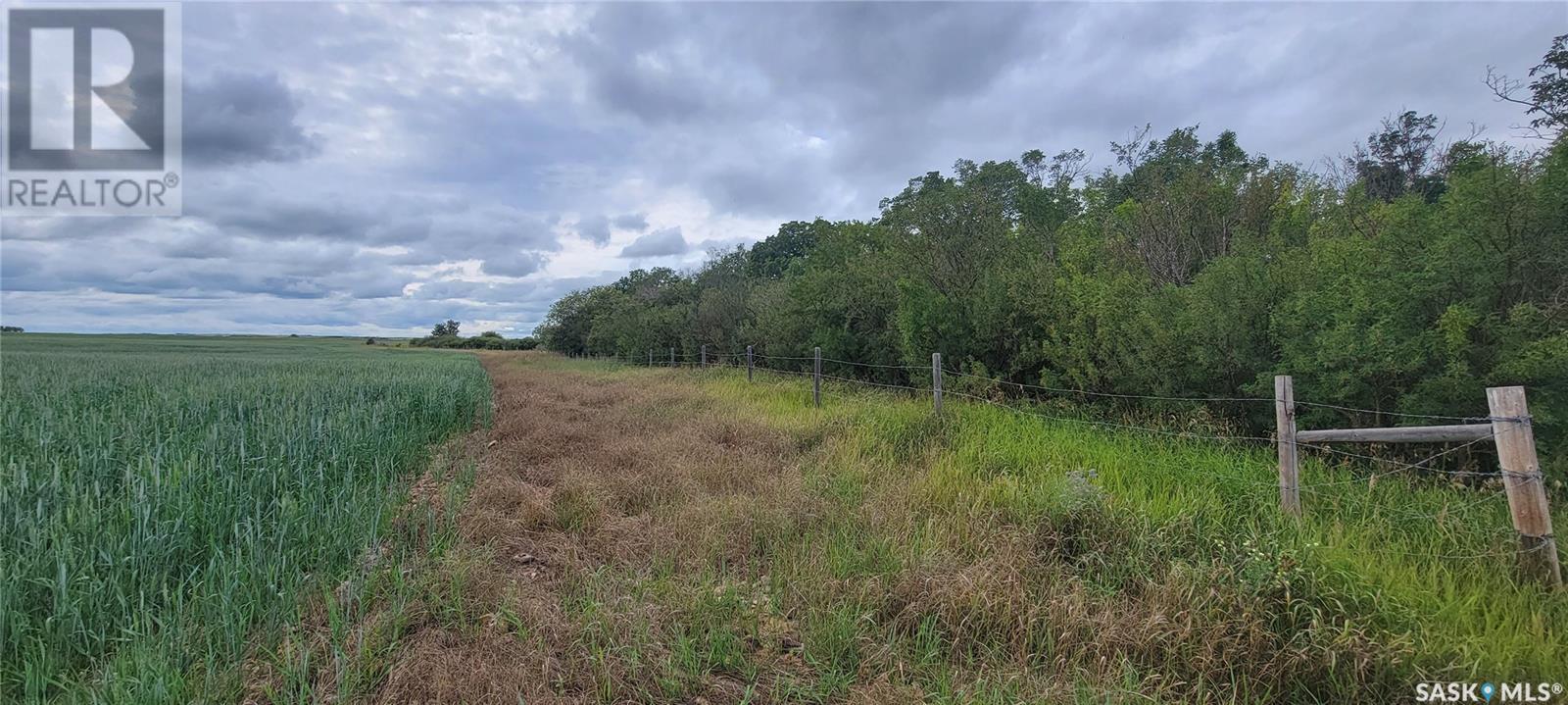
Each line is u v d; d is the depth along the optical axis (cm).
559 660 314
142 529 365
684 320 2616
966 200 1263
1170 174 1141
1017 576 366
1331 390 549
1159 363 704
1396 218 540
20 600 302
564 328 5166
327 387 1188
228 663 294
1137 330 722
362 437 685
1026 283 982
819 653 318
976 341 1010
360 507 486
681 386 1502
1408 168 994
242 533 405
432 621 351
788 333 1606
